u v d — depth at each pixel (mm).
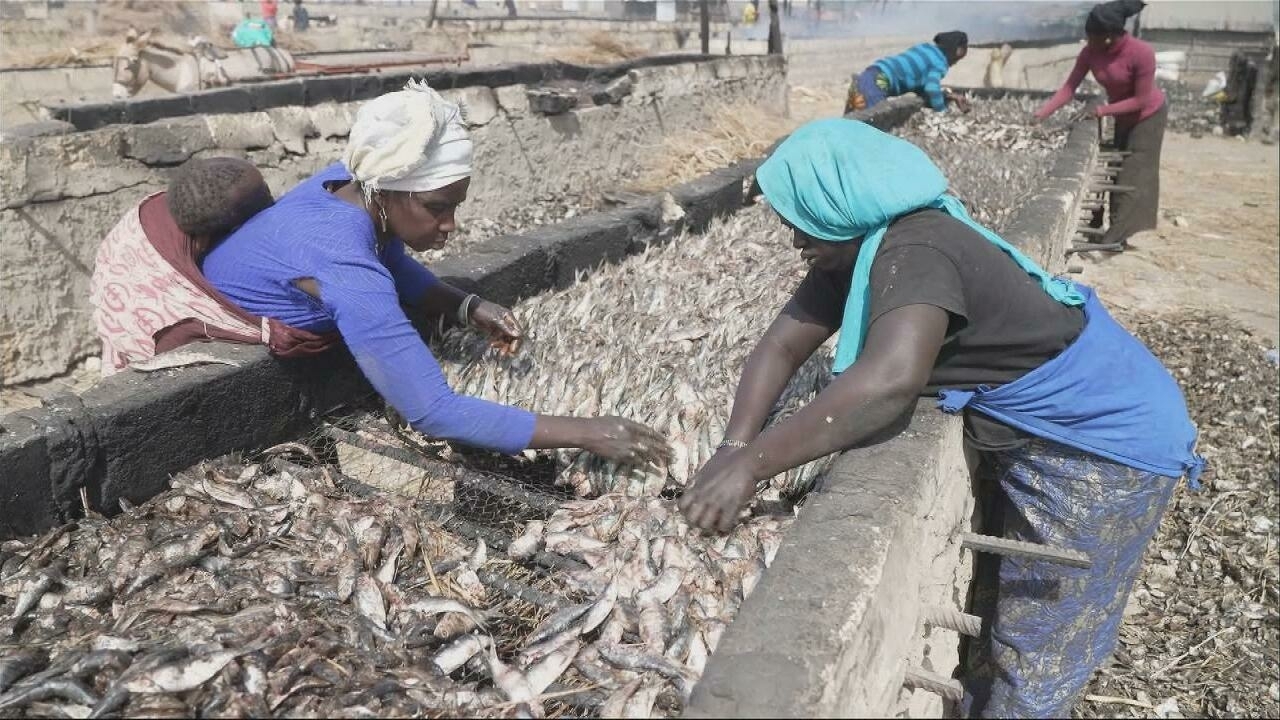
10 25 12250
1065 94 10203
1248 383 6695
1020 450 2754
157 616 2338
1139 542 2814
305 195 3061
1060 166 7742
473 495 3213
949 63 11250
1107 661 4023
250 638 2244
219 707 2027
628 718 2043
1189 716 3770
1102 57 9734
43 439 2607
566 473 3074
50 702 2066
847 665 1819
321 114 7059
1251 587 4500
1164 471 2662
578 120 9188
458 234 7430
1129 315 8297
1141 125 9695
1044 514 2801
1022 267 2619
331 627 2361
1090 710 3779
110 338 3254
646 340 3939
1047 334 2523
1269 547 4762
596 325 4102
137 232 3143
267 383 3170
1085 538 2762
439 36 17531
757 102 13477
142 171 6004
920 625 2484
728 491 2326
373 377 2811
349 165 2871
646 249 5410
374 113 2807
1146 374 2650
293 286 2951
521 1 22250
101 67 11445
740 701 1688
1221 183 13961
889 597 2104
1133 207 9969
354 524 2771
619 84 9797
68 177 5617
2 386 5566
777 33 14609
